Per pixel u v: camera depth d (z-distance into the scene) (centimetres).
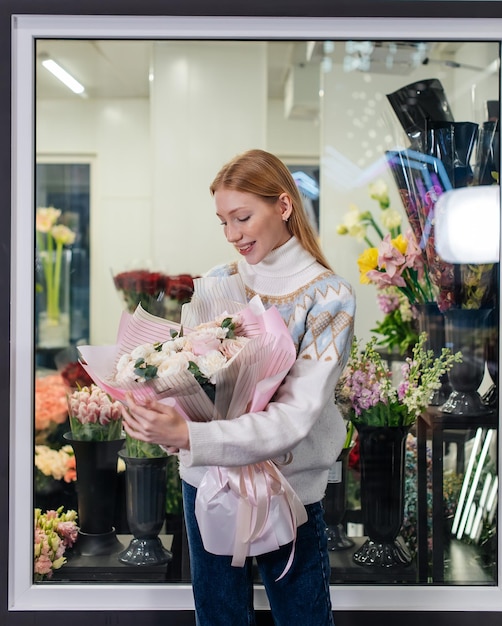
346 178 306
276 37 196
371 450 212
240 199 151
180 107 338
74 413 209
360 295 246
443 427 211
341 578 207
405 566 208
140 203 354
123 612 196
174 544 210
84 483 208
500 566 199
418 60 229
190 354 137
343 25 195
